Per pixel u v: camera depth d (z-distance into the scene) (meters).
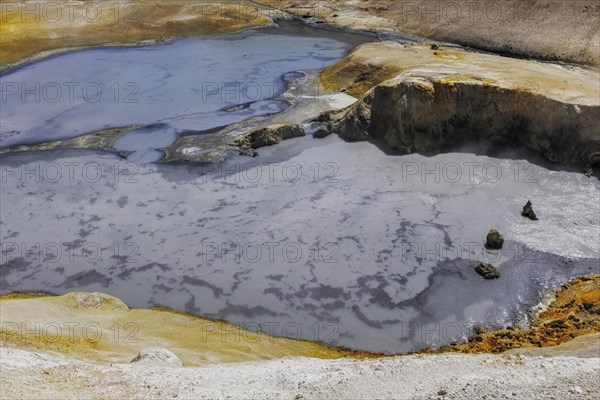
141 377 12.36
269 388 11.77
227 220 24.36
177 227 24.02
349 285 20.36
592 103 26.61
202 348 16.77
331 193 26.00
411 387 11.23
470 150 28.92
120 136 32.66
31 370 11.73
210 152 30.39
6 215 25.08
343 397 10.97
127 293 20.39
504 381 11.05
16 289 20.69
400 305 19.38
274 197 25.94
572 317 17.78
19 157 30.48
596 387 10.65
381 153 29.19
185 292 20.33
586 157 26.72
